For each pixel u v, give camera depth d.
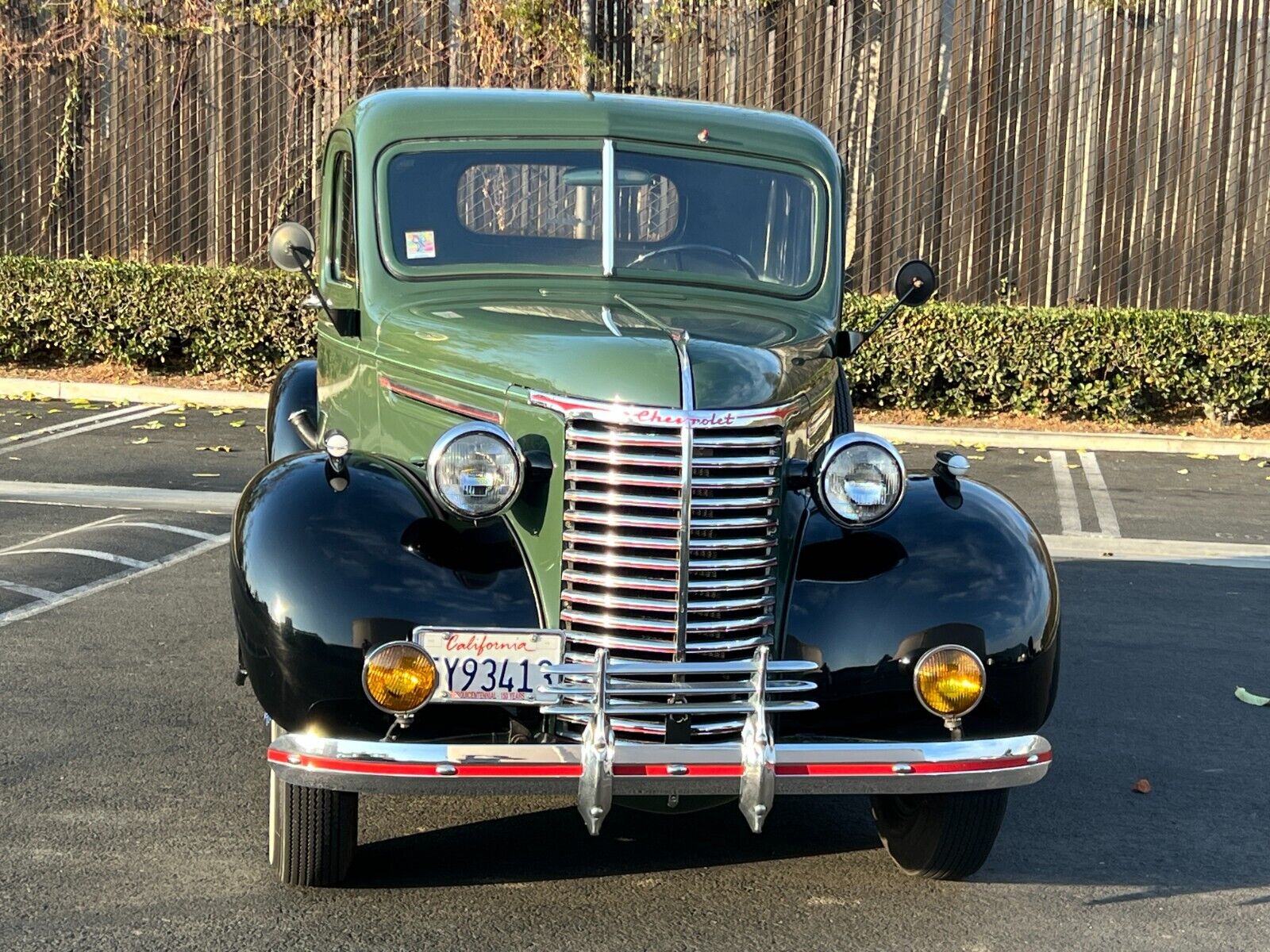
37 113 15.41
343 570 3.93
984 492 4.54
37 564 7.92
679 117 5.54
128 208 15.48
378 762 3.74
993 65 14.36
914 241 14.59
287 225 5.21
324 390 5.88
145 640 6.75
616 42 14.79
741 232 5.43
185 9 15.04
